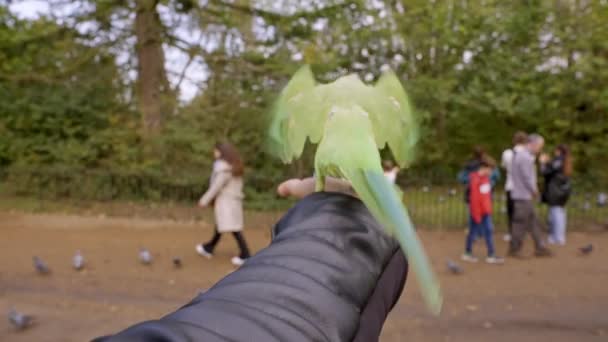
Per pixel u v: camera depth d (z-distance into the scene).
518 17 12.91
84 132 15.98
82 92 15.88
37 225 11.67
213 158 14.60
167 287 7.28
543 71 14.12
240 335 0.80
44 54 15.07
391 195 1.15
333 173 1.30
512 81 13.77
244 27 14.18
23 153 15.79
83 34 14.27
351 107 1.44
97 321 5.84
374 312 1.02
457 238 10.77
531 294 6.91
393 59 13.48
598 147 15.94
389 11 13.58
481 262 8.73
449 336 5.40
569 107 15.43
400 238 1.04
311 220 1.12
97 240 10.34
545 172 10.34
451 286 7.26
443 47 13.20
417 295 6.61
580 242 10.34
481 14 12.71
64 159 15.14
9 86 15.50
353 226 1.10
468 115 16.58
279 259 0.99
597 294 6.91
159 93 15.27
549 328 5.65
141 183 14.29
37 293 6.86
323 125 1.46
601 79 13.73
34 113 15.53
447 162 17.31
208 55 14.19
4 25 14.09
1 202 13.88
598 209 12.38
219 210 8.41
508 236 10.51
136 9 13.56
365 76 13.23
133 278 7.68
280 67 13.22
